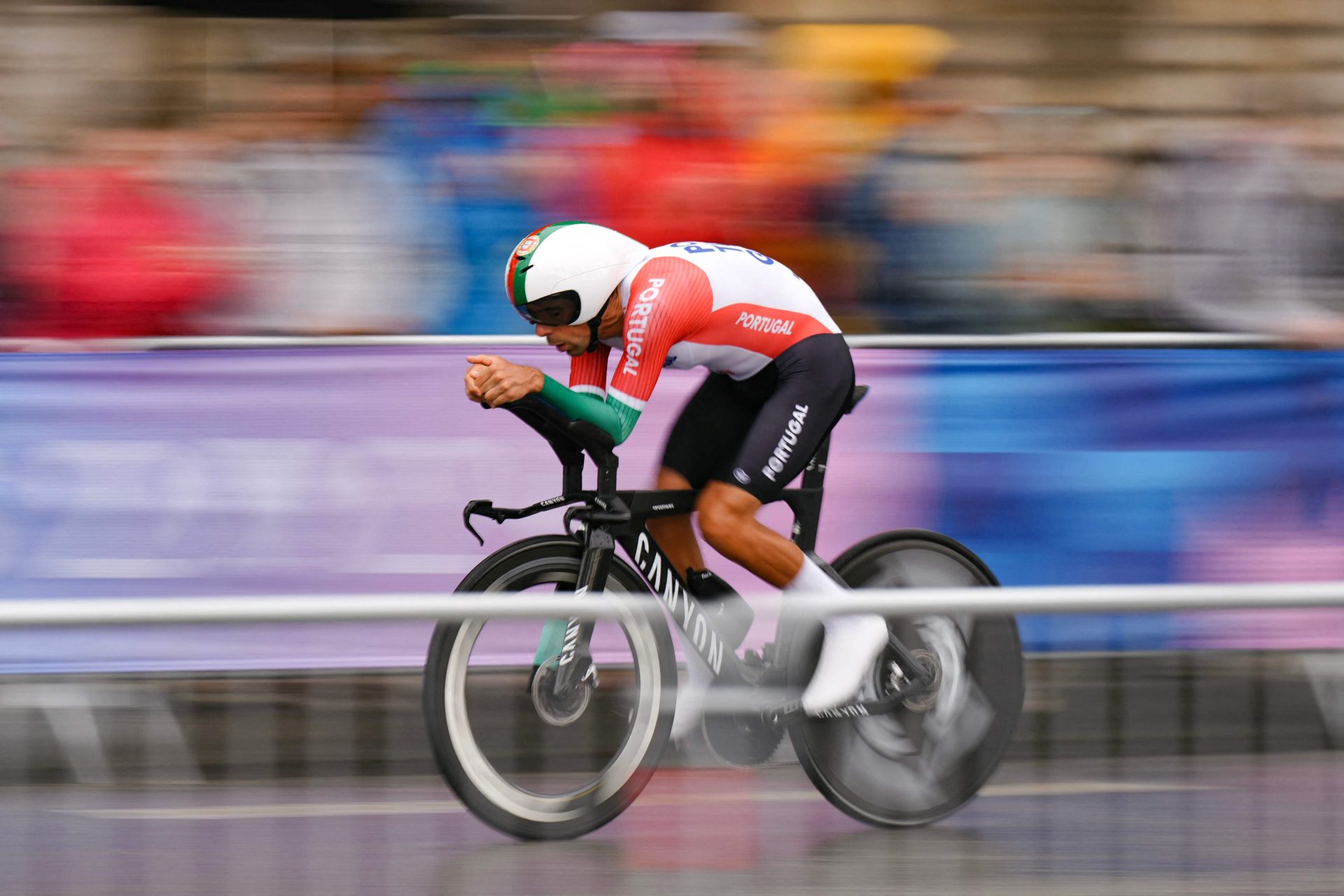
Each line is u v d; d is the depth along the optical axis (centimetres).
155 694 943
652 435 1463
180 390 1397
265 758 977
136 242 1379
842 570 1084
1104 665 1015
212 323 1395
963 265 1442
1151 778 1008
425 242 1409
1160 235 1462
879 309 1442
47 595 1395
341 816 994
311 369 1411
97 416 1391
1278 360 1485
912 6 1409
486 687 965
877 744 1041
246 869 921
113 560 1402
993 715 1032
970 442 1460
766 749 1024
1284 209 1471
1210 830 973
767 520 1417
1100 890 916
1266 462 1495
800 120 1420
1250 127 1468
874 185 1426
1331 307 1485
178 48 1376
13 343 1375
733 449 1093
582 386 1074
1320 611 915
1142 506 1485
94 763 952
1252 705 1012
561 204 1415
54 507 1390
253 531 1416
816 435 1052
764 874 944
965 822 1041
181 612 800
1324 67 1472
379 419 1424
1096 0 1425
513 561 993
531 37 1398
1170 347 1471
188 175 1385
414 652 959
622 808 998
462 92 1396
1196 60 1455
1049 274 1452
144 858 927
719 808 1025
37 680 911
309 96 1388
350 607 815
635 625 997
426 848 976
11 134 1366
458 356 1427
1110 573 1487
